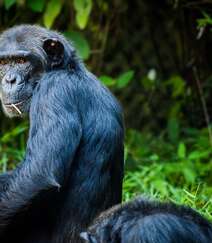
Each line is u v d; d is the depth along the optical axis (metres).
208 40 22.61
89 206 12.82
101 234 11.59
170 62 24.55
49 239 12.90
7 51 13.35
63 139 12.43
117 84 20.66
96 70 23.23
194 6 21.72
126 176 18.03
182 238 11.13
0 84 13.65
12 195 12.45
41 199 12.46
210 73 22.84
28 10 21.81
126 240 11.25
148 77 24.20
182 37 23.02
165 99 24.36
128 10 24.42
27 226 12.85
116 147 13.13
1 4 21.75
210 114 23.05
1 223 12.52
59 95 12.73
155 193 16.41
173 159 19.73
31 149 12.53
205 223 11.52
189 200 15.30
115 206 12.16
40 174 12.32
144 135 22.66
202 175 18.98
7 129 21.97
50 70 13.34
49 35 13.53
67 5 22.38
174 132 21.42
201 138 20.59
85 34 23.17
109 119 13.05
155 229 11.14
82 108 12.91
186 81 23.05
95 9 22.95
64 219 12.84
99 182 12.88
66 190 12.84
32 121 12.73
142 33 24.88
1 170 18.80
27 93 13.30
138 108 24.69
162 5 24.00
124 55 24.97
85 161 12.85
